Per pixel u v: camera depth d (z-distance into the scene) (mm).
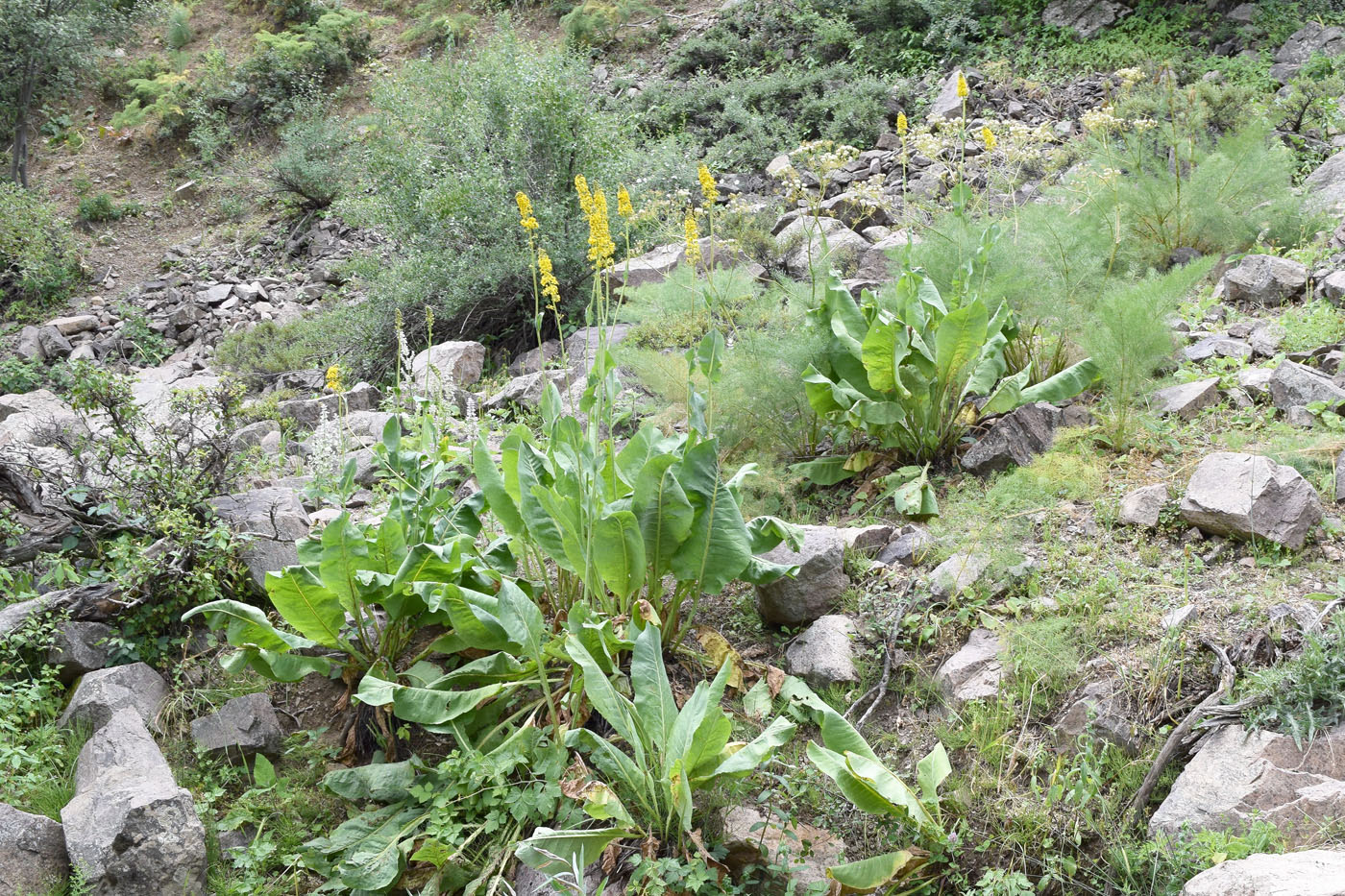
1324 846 2887
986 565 4301
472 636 3961
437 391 6336
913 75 14867
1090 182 7719
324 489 5254
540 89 11266
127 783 3758
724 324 6699
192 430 5461
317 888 3705
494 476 4359
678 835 3379
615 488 4281
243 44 22594
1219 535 4227
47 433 6473
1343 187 8531
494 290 10383
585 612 3846
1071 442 5121
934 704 3953
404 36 21547
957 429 5371
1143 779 3340
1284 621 3631
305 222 16891
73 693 4555
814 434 5688
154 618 4828
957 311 4875
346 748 4230
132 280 16766
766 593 4496
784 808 3693
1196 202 7680
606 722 3939
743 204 8805
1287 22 13242
